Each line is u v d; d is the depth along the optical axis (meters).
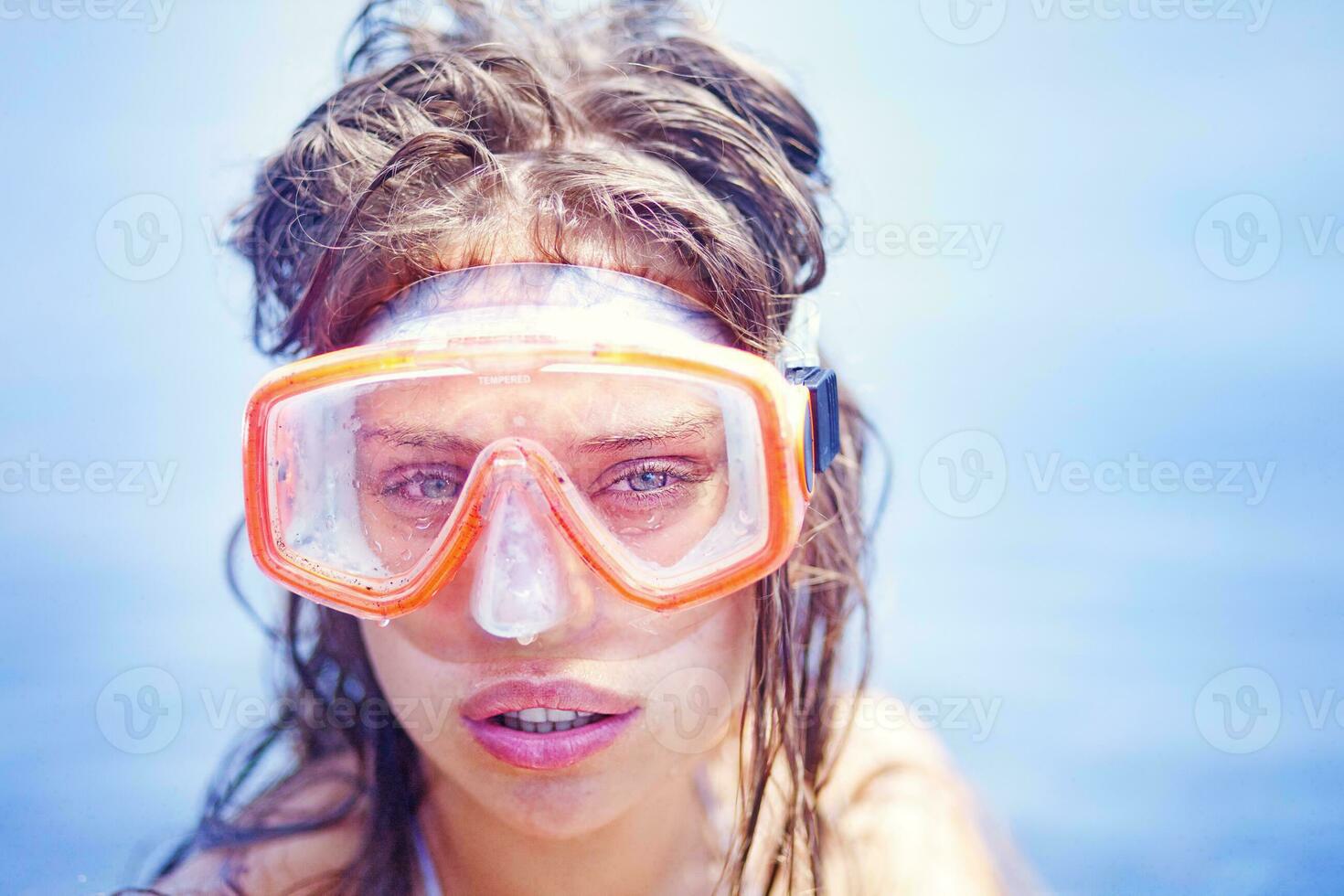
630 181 1.12
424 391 1.01
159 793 1.83
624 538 1.01
